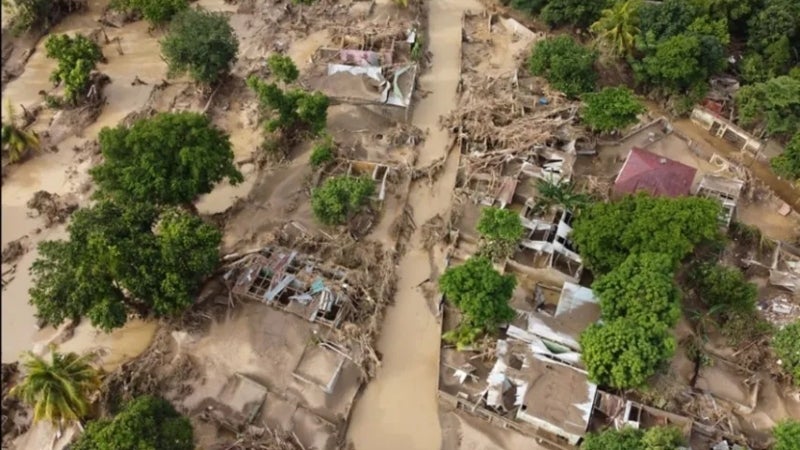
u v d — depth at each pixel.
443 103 55.56
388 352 41.00
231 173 44.38
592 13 58.00
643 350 35.28
